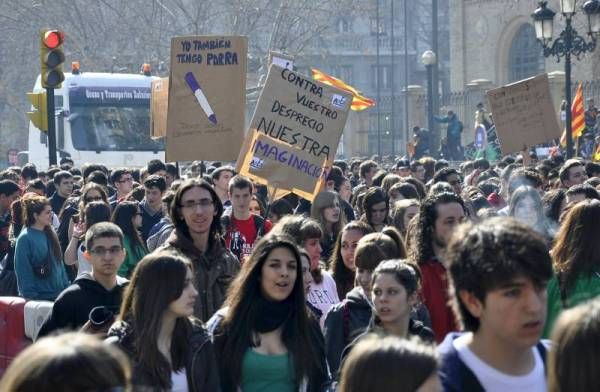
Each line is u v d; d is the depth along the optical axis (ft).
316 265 65.46
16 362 25.76
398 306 51.80
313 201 87.15
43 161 279.08
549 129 132.26
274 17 446.60
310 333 51.85
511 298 31.99
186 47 90.94
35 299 86.22
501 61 430.20
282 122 87.25
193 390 48.16
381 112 482.28
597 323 26.25
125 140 262.26
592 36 184.44
